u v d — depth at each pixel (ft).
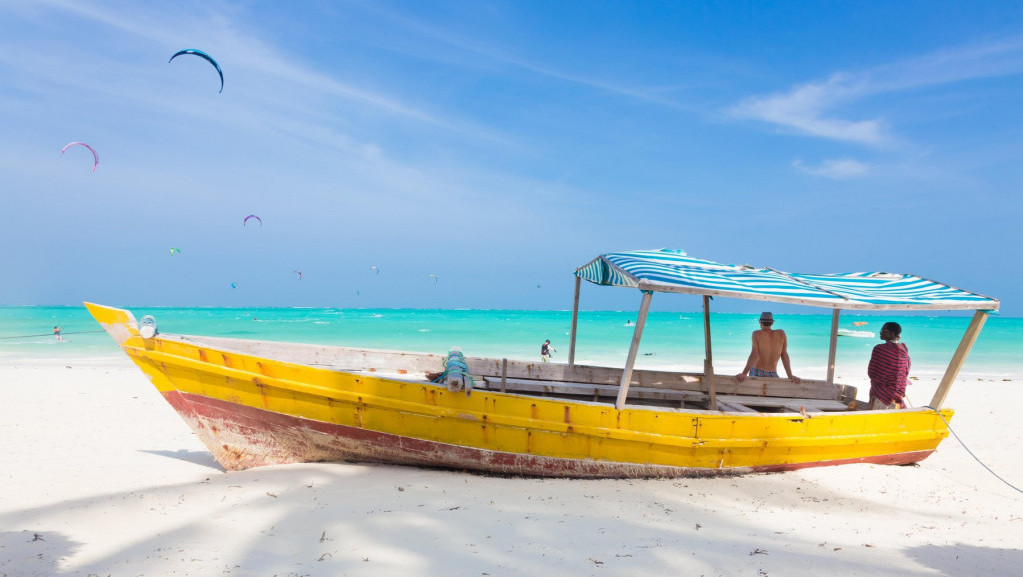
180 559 12.59
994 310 21.65
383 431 20.62
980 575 12.73
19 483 19.77
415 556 13.04
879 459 23.82
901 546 14.79
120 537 14.05
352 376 20.48
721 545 14.38
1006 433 35.68
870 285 22.94
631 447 20.85
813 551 14.11
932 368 89.04
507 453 20.61
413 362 28.22
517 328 194.80
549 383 26.40
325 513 15.98
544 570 12.42
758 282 20.43
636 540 14.61
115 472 21.62
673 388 28.35
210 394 21.01
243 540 13.89
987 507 19.52
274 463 21.86
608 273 25.79
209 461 24.09
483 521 15.74
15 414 35.96
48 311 314.55
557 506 17.58
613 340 145.59
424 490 18.66
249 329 172.24
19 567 11.91
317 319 255.50
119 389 47.50
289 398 20.61
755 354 28.78
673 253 25.55
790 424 21.94
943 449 30.78
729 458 21.65
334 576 11.76
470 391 20.29
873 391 25.99
